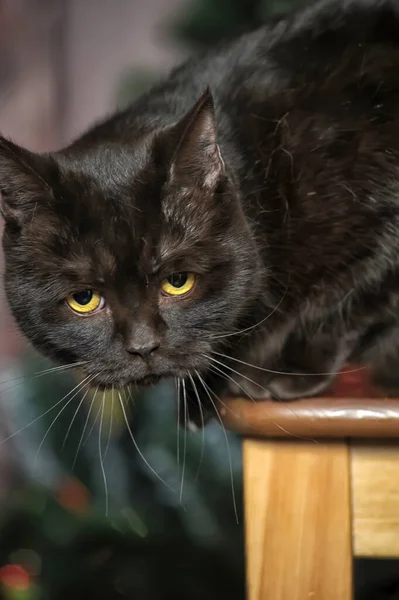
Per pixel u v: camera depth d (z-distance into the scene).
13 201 0.56
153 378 0.57
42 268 0.56
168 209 0.55
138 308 0.56
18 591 0.77
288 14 0.65
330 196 0.59
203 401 0.59
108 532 0.75
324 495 0.49
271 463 0.49
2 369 1.02
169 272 0.56
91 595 0.76
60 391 0.81
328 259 0.59
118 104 0.78
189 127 0.55
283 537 0.49
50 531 0.76
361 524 0.49
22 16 1.25
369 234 0.59
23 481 0.98
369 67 0.61
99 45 1.26
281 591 0.49
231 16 0.79
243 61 0.62
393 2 0.64
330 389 0.57
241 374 0.57
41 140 1.26
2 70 1.25
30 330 0.58
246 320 0.58
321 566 0.49
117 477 0.81
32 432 0.87
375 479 0.49
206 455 0.79
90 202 0.56
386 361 0.62
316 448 0.49
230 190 0.57
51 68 1.26
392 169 0.60
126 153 0.57
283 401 0.51
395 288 0.60
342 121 0.60
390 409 0.48
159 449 0.80
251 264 0.57
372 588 0.72
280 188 0.59
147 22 1.26
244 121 0.60
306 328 0.60
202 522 0.77
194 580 0.76
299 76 0.61
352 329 0.60
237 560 0.76
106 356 0.56
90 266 0.55
